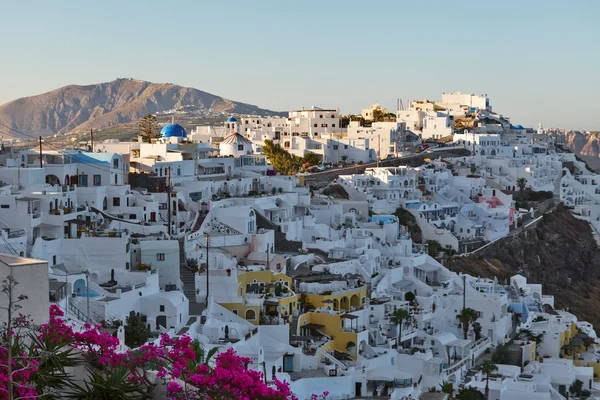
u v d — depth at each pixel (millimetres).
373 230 147250
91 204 118500
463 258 167375
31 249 98625
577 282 192875
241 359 44375
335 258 126438
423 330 113312
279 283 106000
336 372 88750
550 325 127562
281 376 82875
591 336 136625
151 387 39906
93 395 37469
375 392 90000
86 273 88562
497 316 119625
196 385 39469
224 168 166250
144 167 144500
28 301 38344
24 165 125438
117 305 86375
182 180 149000
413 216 175750
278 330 92750
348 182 182750
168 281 102562
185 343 43281
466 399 94938
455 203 186500
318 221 153750
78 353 40062
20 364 36281
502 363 112562
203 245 116625
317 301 105375
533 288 148750
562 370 108500
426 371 97750
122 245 98188
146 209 124062
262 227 132625
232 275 101688
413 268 134625
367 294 115688
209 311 93625
